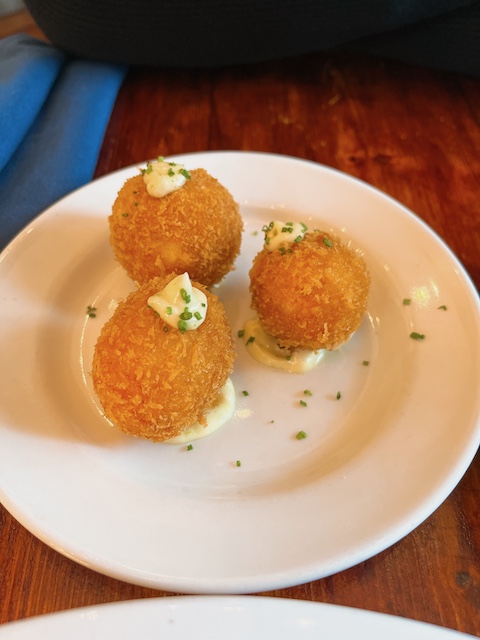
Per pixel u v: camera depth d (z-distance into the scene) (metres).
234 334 0.22
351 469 0.16
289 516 0.15
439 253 0.22
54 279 0.22
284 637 0.12
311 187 0.25
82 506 0.15
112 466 0.17
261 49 0.32
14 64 0.32
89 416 0.19
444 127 0.30
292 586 0.14
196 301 0.17
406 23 0.31
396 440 0.17
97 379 0.17
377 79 0.34
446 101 0.32
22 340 0.20
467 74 0.33
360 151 0.29
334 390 0.20
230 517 0.15
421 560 0.15
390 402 0.19
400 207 0.24
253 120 0.31
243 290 0.23
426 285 0.21
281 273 0.19
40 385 0.19
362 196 0.24
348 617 0.12
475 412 0.17
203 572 0.14
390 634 0.12
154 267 0.20
